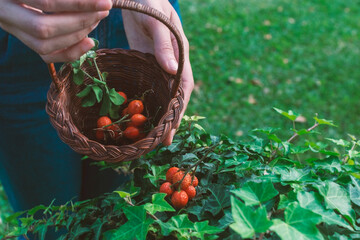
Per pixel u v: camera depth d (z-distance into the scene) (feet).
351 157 3.78
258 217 2.52
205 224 2.89
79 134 3.51
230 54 15.52
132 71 4.50
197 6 19.54
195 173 3.77
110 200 3.57
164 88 4.25
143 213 3.02
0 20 3.37
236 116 11.93
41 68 5.62
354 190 3.29
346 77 14.33
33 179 6.35
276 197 3.29
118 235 2.94
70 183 6.65
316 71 14.69
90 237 3.42
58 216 3.71
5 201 9.27
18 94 5.71
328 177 3.55
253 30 17.76
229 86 13.43
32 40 3.35
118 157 3.48
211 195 3.33
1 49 5.41
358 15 20.10
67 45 3.41
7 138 5.98
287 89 13.44
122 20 5.68
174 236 3.22
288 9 20.25
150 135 3.54
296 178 3.35
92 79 4.31
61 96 3.85
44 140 6.09
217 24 17.93
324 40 17.24
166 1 4.84
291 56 15.81
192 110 12.04
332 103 12.73
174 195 3.31
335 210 3.17
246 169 3.57
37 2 3.07
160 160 4.12
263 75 14.24
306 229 2.56
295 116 4.11
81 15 3.21
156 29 4.48
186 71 4.74
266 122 11.65
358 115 12.15
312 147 4.22
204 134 4.30
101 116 4.64
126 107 4.64
